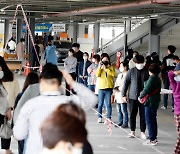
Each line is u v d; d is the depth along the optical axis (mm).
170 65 12461
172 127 10430
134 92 8656
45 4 21625
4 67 6820
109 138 8961
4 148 6957
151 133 8383
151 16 23812
